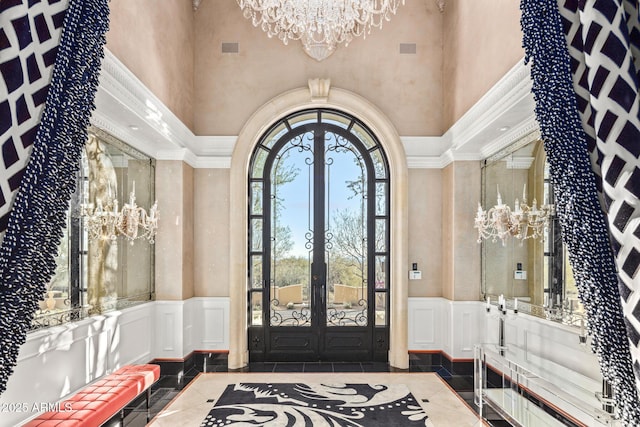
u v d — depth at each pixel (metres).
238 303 5.76
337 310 6.05
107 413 2.98
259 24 6.05
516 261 4.50
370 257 6.07
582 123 2.14
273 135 6.12
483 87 4.52
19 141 1.95
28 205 2.00
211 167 5.95
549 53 2.21
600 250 2.04
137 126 4.35
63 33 2.14
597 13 1.89
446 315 5.70
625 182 1.80
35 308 2.10
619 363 1.96
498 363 3.86
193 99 5.96
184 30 5.59
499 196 4.57
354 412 4.06
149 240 5.13
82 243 3.78
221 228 5.92
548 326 3.84
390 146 5.91
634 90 1.84
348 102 5.92
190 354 5.63
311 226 6.12
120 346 4.40
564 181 2.15
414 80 6.05
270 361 5.98
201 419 3.88
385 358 6.00
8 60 1.90
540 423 3.32
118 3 3.70
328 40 5.21
